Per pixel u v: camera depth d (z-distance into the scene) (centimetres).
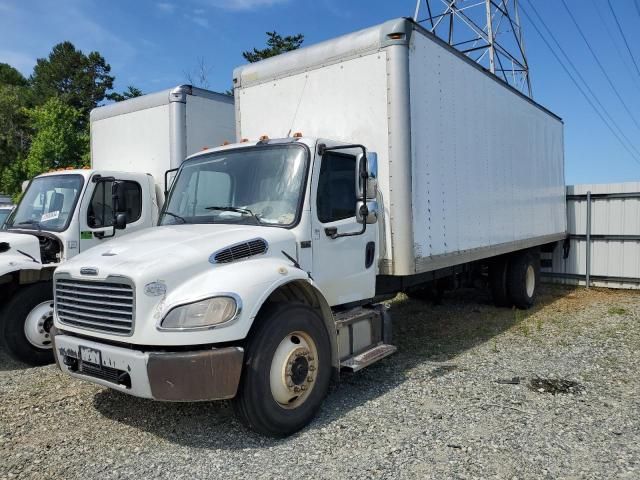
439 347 714
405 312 972
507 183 870
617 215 1261
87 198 685
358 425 442
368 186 507
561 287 1294
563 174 1231
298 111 621
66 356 425
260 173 501
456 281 881
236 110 680
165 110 809
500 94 842
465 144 707
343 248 514
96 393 530
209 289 380
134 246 432
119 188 643
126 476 361
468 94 719
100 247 458
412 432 427
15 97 5397
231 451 397
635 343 721
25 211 723
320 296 452
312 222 479
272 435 411
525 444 404
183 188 545
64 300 434
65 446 412
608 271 1274
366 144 569
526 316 927
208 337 369
